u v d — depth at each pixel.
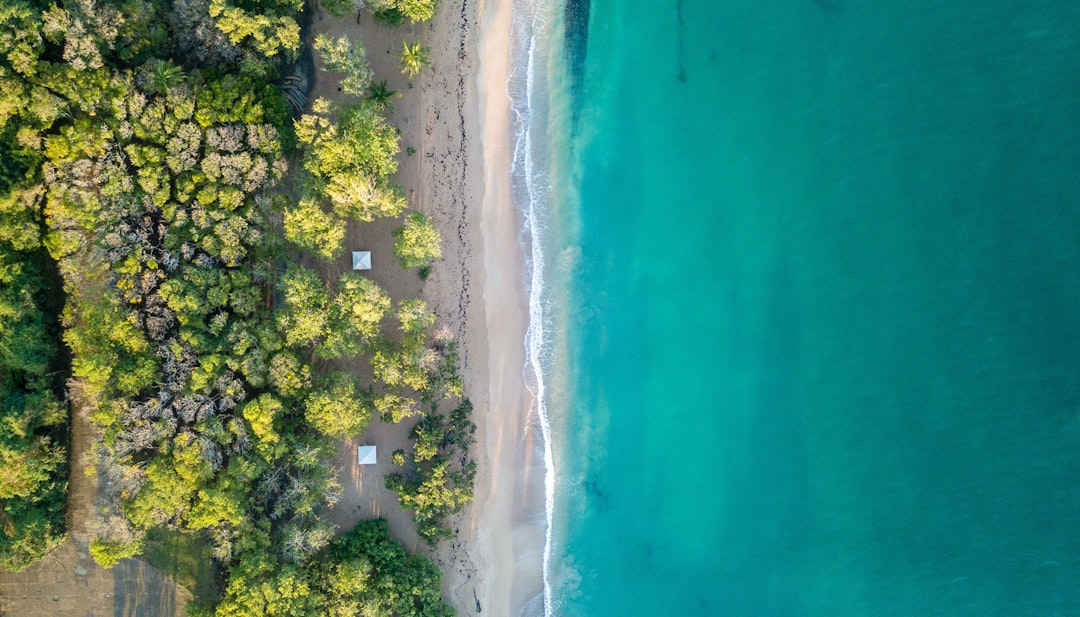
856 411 45.75
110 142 39.50
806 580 45.72
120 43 39.38
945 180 44.94
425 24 45.03
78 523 42.28
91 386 38.97
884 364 45.59
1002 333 44.66
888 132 45.41
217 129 39.53
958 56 44.78
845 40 45.66
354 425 41.09
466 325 45.44
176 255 40.06
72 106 39.69
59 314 41.62
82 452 42.22
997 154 44.59
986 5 44.44
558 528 45.88
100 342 39.22
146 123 39.19
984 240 44.75
